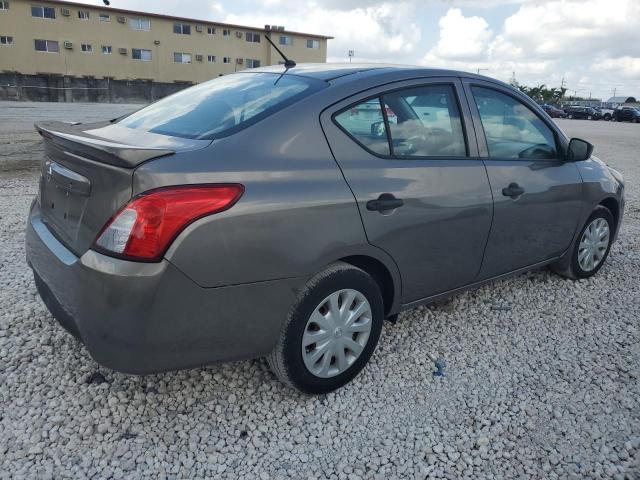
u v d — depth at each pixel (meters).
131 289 2.24
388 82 3.12
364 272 2.91
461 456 2.57
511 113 3.81
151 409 2.77
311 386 2.84
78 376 3.00
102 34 50.72
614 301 4.34
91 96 42.22
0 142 13.15
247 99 3.00
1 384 2.91
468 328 3.79
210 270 2.36
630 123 46.81
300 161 2.66
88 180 2.46
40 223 3.00
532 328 3.84
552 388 3.12
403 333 3.67
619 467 2.52
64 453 2.46
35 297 3.92
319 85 2.97
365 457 2.54
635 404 2.99
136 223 2.24
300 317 2.68
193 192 2.31
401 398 2.98
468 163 3.41
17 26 47.28
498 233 3.61
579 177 4.23
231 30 56.06
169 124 2.98
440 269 3.33
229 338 2.52
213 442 2.58
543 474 2.47
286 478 2.39
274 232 2.50
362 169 2.86
